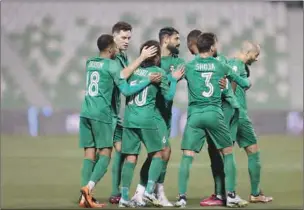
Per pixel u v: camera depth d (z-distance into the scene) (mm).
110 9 112125
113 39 32594
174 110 89812
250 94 110875
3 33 111062
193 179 45281
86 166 32719
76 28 112125
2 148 67688
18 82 109438
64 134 89625
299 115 93312
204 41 31672
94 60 32406
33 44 111250
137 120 31266
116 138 33938
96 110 31906
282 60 112938
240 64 33906
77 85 110000
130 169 31703
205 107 31438
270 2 114188
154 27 109875
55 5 112250
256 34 112938
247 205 32781
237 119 33031
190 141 31734
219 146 31734
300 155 62344
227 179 31734
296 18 114250
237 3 113125
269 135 90938
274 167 52469
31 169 50094
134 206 31844
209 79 31438
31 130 90750
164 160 32500
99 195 37656
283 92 111375
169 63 33531
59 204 33625
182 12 110938
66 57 111312
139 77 31422
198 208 31641
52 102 108938
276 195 37594
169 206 32219
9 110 90875
